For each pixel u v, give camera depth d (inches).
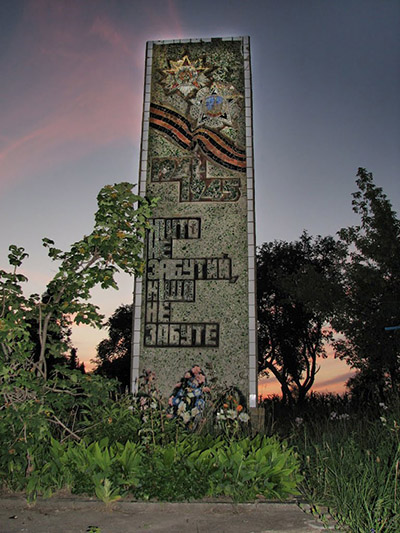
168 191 362.3
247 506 181.8
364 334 700.0
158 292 342.6
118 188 291.4
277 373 991.6
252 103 377.4
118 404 261.7
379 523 151.6
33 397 218.8
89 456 195.8
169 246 350.6
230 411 270.2
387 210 721.0
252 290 337.7
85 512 180.7
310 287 767.1
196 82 384.5
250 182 358.9
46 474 199.0
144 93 386.6
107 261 275.4
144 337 335.6
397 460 177.2
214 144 369.4
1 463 202.2
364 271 704.4
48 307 255.1
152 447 210.4
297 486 202.1
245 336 330.3
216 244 348.8
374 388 653.9
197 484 187.0
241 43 390.9
